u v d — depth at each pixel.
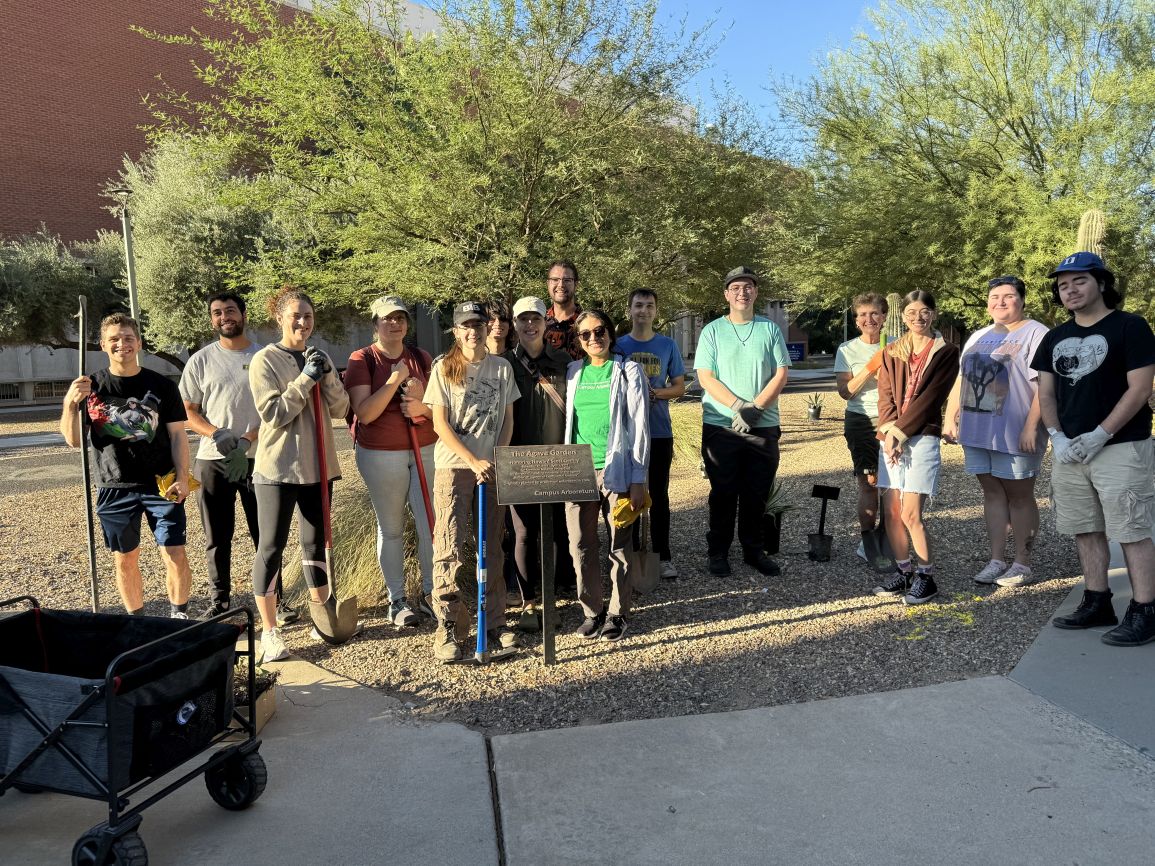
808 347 48.41
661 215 10.91
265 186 10.45
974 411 5.00
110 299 22.59
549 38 10.03
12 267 21.23
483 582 4.16
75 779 2.54
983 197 13.59
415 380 4.64
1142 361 3.95
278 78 10.18
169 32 30.45
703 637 4.48
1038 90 13.85
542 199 10.48
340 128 10.17
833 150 15.50
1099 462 4.08
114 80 29.48
